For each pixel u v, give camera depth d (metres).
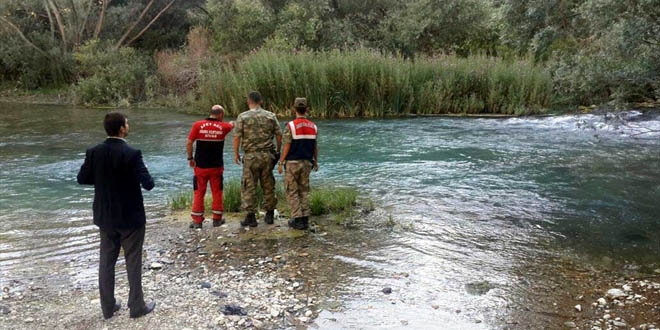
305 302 4.98
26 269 5.88
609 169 10.82
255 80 21.48
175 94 27.64
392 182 9.97
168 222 7.66
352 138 15.16
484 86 21.53
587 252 6.37
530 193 9.10
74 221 7.71
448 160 11.93
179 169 11.31
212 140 7.18
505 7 11.12
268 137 7.29
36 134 16.67
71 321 4.58
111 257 4.58
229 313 4.72
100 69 28.70
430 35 29.58
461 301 5.02
